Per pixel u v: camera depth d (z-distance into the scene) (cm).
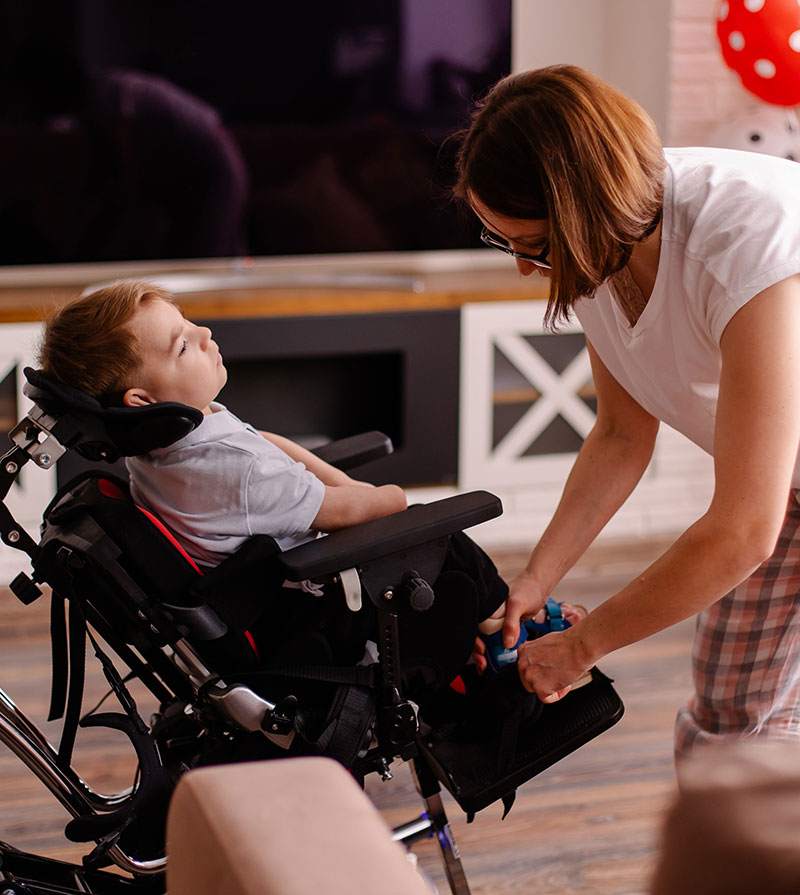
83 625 132
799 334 114
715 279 118
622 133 112
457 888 149
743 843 42
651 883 45
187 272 331
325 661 138
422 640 140
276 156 318
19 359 289
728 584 118
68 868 134
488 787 138
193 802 70
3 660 253
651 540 332
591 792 205
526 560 319
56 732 223
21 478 291
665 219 121
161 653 135
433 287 319
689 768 46
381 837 66
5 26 292
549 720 146
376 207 328
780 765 45
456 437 321
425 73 320
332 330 306
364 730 133
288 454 159
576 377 326
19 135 300
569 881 179
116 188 311
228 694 130
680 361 131
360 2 311
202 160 313
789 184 121
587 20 353
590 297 120
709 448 145
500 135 115
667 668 252
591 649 127
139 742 132
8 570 294
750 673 157
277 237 324
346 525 142
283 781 72
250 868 63
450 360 315
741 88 331
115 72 302
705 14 323
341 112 318
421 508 137
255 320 301
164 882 134
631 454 158
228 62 308
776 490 114
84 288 317
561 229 112
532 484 331
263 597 134
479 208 121
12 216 306
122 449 129
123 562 130
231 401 323
